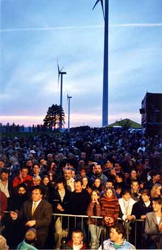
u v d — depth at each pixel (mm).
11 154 12766
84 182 8258
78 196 7590
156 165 11031
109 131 32438
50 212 6734
